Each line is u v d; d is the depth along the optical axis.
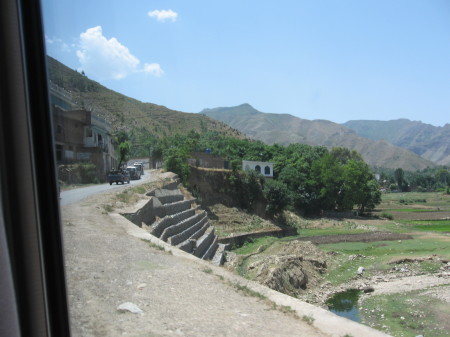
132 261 14.34
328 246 52.34
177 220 37.25
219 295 13.00
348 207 86.62
